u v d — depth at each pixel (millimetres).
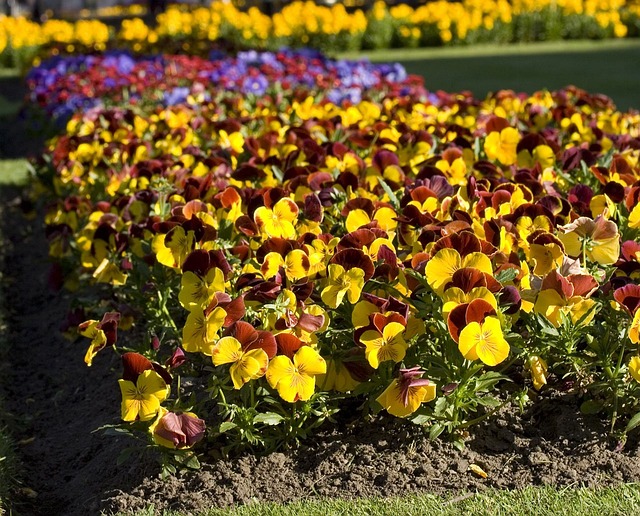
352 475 1355
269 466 1378
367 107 2354
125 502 1355
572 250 1396
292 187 1655
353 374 1375
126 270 1666
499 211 1514
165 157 1927
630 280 1365
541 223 1454
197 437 1330
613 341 1392
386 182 1701
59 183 2145
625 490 1295
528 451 1368
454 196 1543
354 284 1343
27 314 2057
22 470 1486
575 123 2084
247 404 1419
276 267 1396
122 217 1703
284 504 1325
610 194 1567
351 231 1496
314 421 1432
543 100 2518
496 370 1455
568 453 1356
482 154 1976
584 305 1336
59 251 1858
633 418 1335
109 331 1388
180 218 1532
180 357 1366
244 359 1300
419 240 1434
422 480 1340
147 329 1625
